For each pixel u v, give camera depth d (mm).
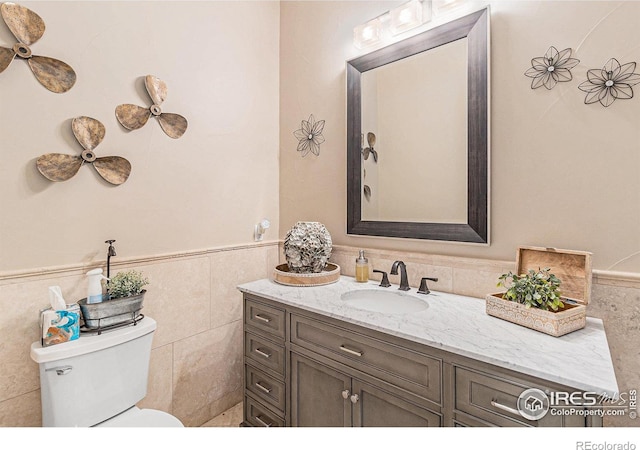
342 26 2057
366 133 1940
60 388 1245
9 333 1339
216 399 2076
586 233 1287
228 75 2107
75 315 1322
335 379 1401
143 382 1497
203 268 1989
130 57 1672
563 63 1324
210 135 2016
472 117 1543
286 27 2383
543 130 1374
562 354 976
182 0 1876
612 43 1229
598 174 1262
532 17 1393
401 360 1189
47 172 1409
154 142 1765
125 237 1666
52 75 1427
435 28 1662
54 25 1432
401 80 1790
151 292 1764
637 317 1190
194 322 1954
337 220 2109
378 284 1821
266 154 2354
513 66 1441
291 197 2371
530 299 1188
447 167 1637
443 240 1652
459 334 1132
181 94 1873
